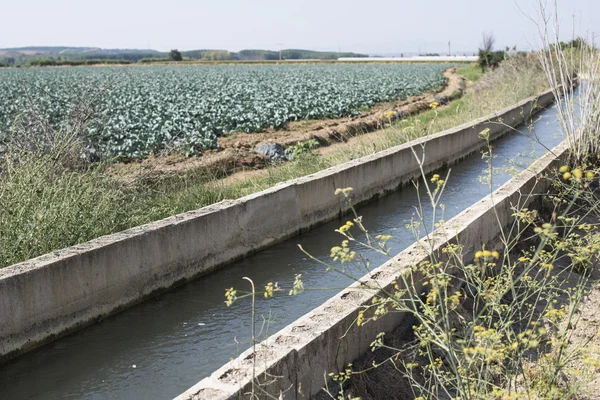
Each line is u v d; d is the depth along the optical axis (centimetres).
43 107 2570
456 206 1263
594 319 660
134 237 794
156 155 1561
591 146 1222
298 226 1096
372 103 3042
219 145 1744
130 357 680
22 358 672
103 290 760
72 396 612
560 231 945
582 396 501
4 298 651
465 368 440
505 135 2130
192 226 878
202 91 3706
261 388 446
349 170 1232
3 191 788
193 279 887
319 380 518
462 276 731
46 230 777
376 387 543
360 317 503
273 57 18062
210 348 696
